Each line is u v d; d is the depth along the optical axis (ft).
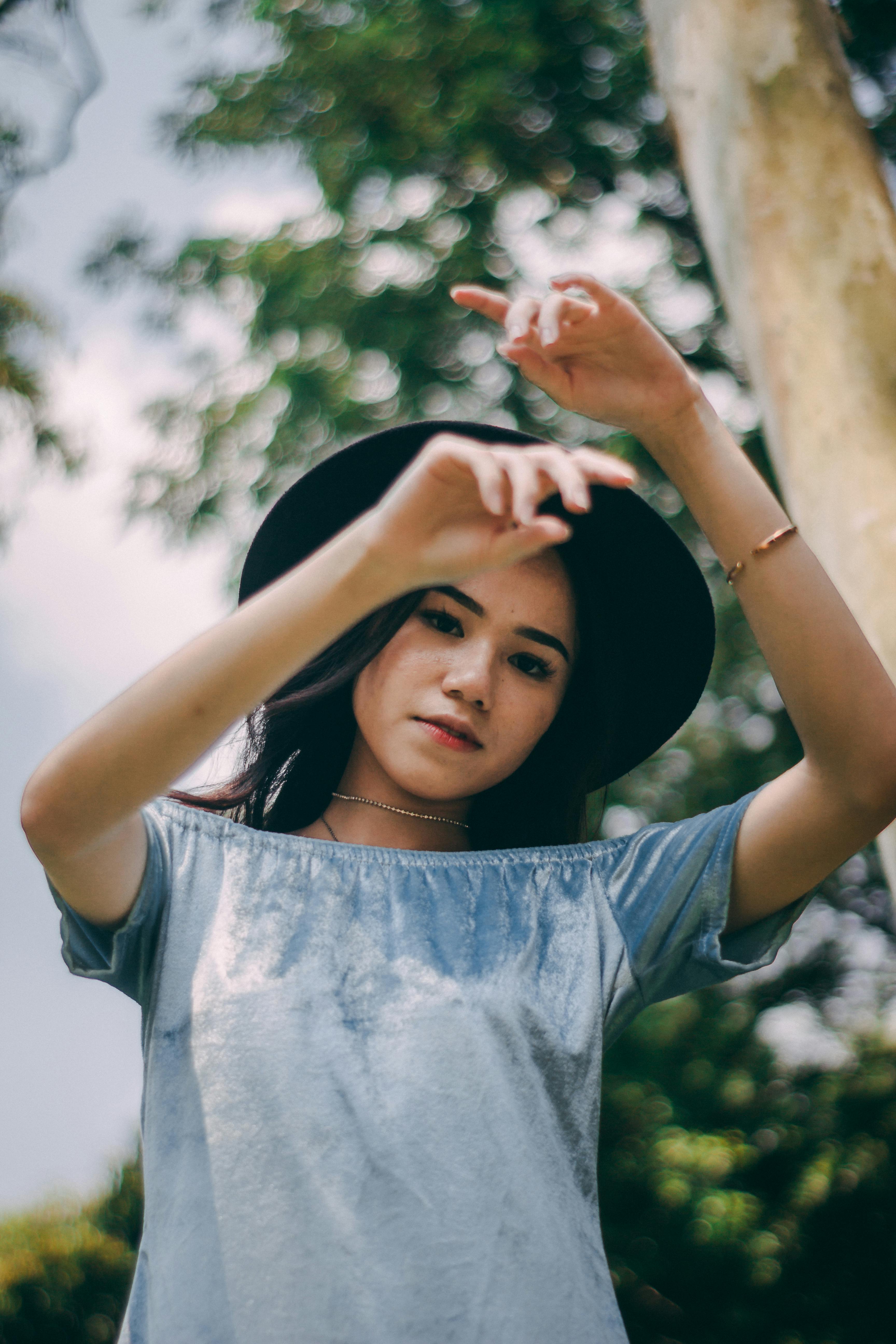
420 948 4.22
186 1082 3.90
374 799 4.91
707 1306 23.93
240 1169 3.70
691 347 21.39
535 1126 4.00
